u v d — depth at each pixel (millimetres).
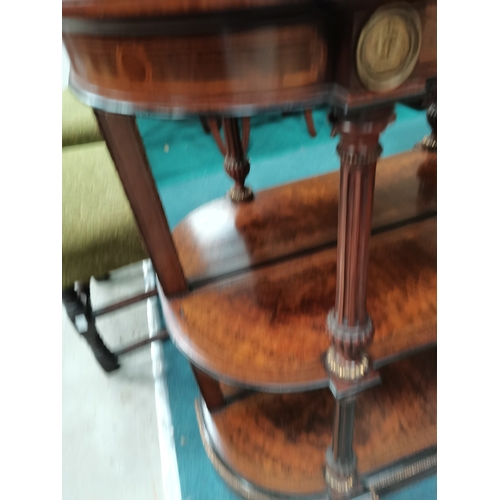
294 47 312
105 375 1058
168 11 293
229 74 324
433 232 738
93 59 364
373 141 350
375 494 714
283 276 667
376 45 301
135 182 532
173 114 346
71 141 1104
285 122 1771
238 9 288
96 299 1219
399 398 814
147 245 586
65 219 788
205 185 1551
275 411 814
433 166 908
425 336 569
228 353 562
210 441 815
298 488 728
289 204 835
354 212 386
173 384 1014
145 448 910
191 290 651
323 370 529
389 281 651
